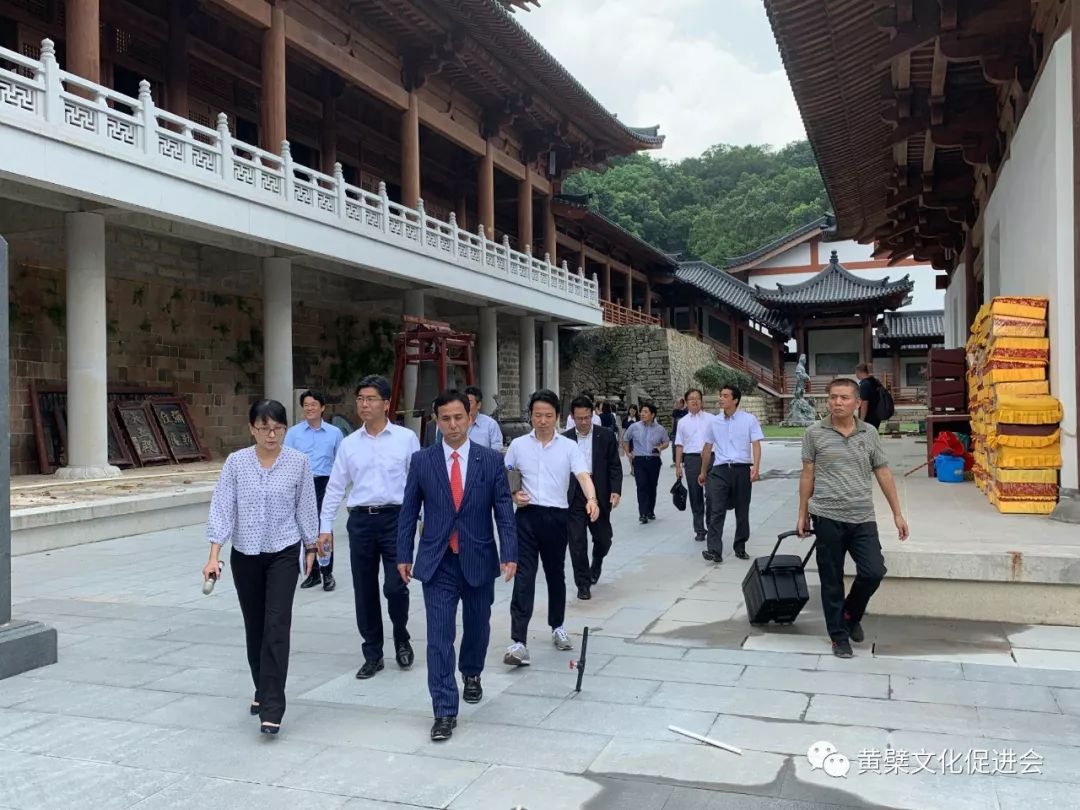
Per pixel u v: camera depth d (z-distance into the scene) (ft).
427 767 13.46
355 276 70.28
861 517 18.80
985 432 31.63
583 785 12.69
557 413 20.11
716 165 286.25
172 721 15.70
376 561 18.61
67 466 47.91
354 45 71.92
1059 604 20.85
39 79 39.47
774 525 40.06
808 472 19.49
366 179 90.53
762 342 168.96
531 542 19.47
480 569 15.69
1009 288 35.06
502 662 18.98
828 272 161.58
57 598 26.35
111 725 15.53
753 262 189.06
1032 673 17.34
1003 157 37.17
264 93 60.44
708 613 23.20
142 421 58.23
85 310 45.73
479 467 15.90
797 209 229.45
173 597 26.48
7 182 41.42
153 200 45.19
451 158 106.83
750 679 17.34
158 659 19.72
